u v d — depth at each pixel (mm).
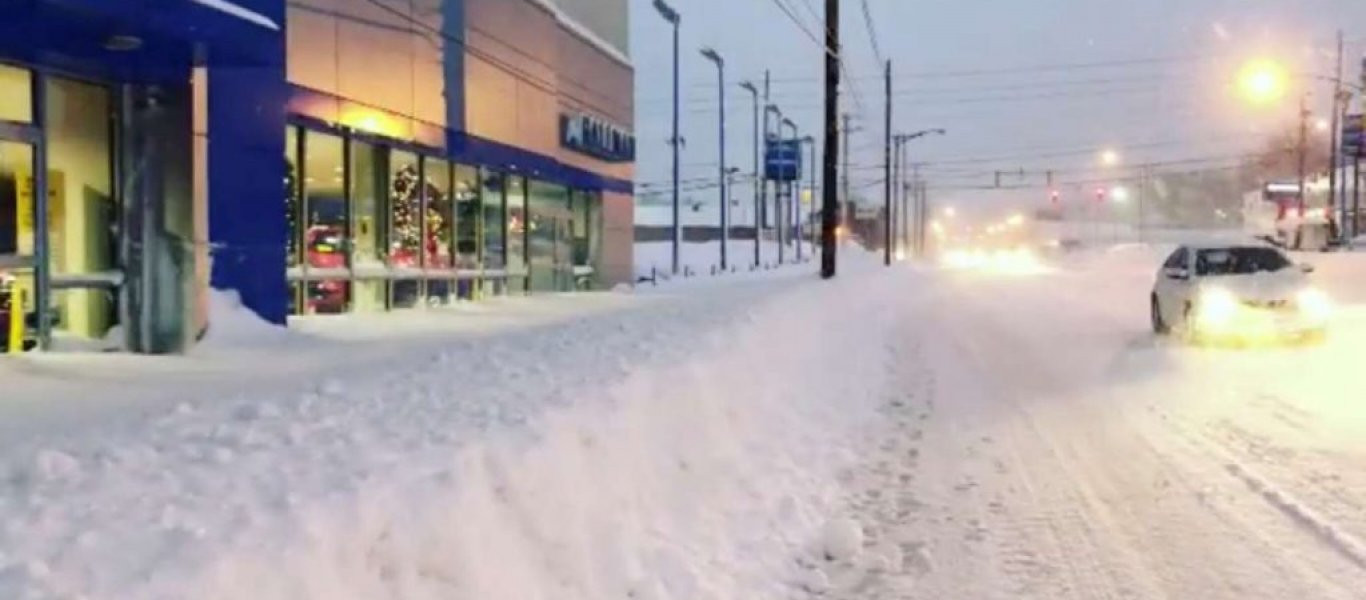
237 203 15844
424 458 5535
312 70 18828
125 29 12023
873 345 21391
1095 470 10039
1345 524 8078
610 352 10742
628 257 39688
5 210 12742
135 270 14133
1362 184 92750
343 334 16172
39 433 7309
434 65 23375
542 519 5809
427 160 24188
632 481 7168
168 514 4578
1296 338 19391
